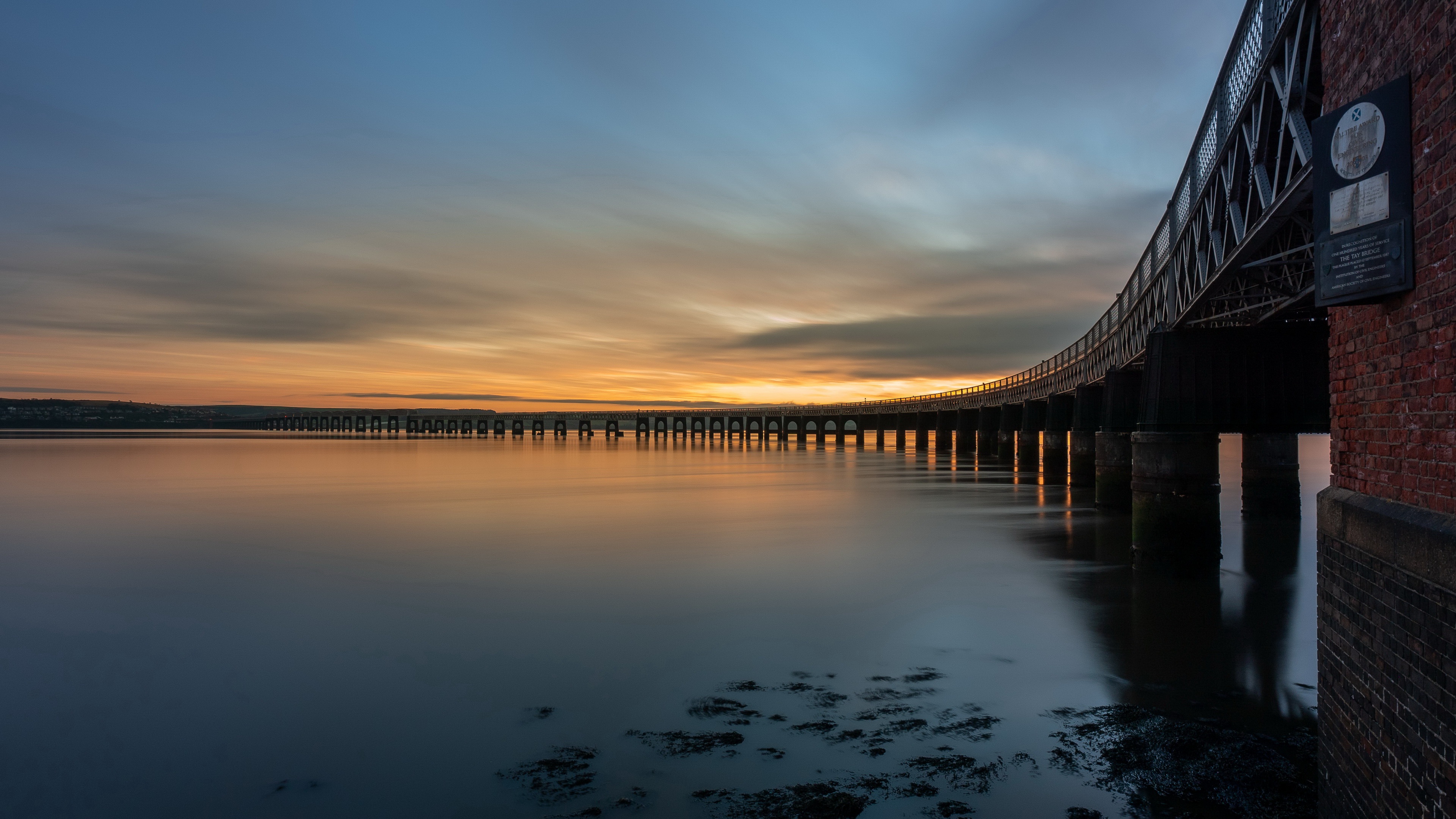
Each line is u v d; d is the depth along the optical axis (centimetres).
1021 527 3797
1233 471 7962
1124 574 2662
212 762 1295
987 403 9581
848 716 1436
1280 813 1080
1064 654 1786
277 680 1684
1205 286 2088
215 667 1783
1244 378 2509
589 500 5500
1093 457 5253
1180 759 1241
